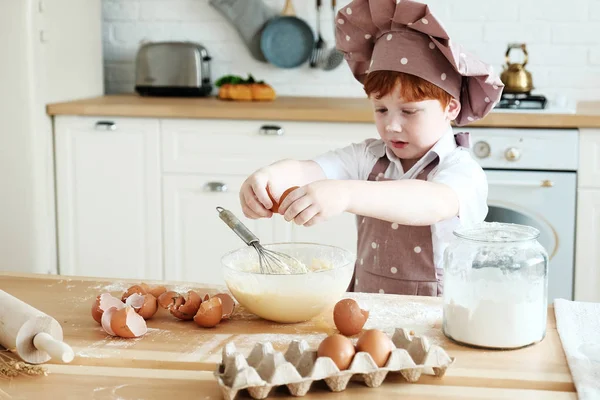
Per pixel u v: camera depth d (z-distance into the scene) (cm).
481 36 344
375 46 166
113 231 317
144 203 312
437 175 159
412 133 163
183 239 312
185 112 300
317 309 130
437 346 108
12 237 313
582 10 337
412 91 158
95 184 315
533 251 121
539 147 278
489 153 281
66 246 321
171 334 125
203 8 364
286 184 166
